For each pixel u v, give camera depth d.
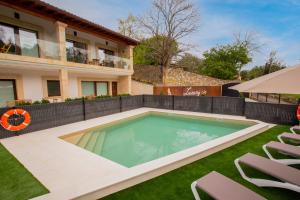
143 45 25.22
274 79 3.05
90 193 3.36
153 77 25.67
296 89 2.69
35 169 4.49
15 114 7.40
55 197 3.23
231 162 4.75
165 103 14.33
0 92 10.46
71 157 5.23
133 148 7.48
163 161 4.50
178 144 7.93
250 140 6.62
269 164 3.37
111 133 9.62
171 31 23.91
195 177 4.02
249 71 36.50
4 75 10.48
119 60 16.50
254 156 3.76
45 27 12.16
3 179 4.02
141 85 21.00
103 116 11.76
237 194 2.46
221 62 31.86
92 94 16.28
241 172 3.84
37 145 6.34
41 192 3.48
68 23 12.05
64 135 7.70
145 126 10.88
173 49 24.48
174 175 4.14
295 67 3.17
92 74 15.95
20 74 11.17
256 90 3.09
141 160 6.28
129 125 11.08
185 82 25.80
